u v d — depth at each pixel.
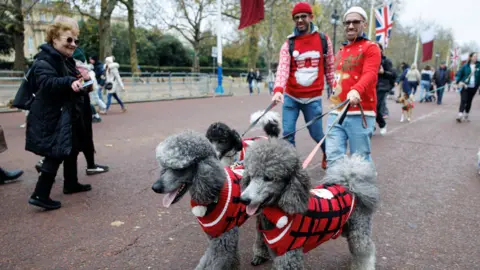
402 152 6.80
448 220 3.82
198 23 31.91
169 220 3.76
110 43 22.50
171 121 9.96
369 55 3.63
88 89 3.73
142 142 7.25
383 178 5.20
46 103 3.71
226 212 2.43
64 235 3.40
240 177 2.66
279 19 32.97
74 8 22.48
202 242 3.31
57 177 5.11
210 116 11.09
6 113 10.95
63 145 3.74
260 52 51.81
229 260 2.60
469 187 4.86
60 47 3.88
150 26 29.14
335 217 2.41
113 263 2.94
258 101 17.02
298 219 2.28
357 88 3.41
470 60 10.48
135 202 4.21
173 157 2.23
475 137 8.41
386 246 3.27
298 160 2.23
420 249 3.22
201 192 2.32
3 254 3.05
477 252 3.18
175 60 44.56
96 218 3.77
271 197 2.19
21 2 20.88
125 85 15.16
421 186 4.88
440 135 8.62
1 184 4.75
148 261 2.98
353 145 3.87
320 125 4.95
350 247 2.73
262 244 2.94
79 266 2.89
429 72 17.80
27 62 27.05
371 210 2.65
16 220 3.70
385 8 14.78
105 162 5.79
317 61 4.63
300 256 2.38
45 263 2.93
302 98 4.76
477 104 17.80
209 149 2.38
